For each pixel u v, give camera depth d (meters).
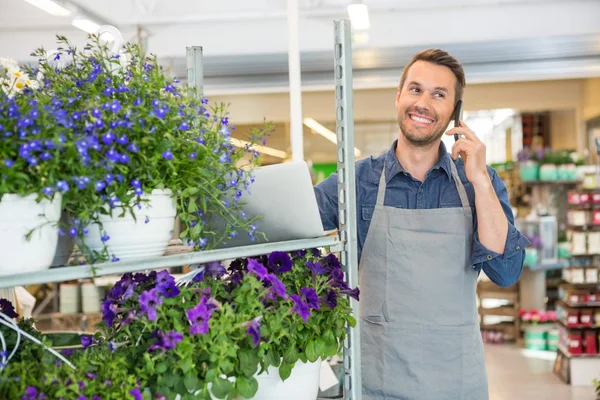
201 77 1.88
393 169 2.10
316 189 2.16
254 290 1.34
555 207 7.96
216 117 1.40
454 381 1.96
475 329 2.02
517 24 4.92
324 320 1.46
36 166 1.08
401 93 2.07
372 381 2.02
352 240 1.57
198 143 1.27
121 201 1.18
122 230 1.21
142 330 1.28
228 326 1.26
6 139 1.06
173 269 4.92
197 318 1.23
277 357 1.36
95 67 1.32
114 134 1.14
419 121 2.00
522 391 5.49
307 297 1.40
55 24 4.95
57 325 5.23
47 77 1.36
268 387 1.42
